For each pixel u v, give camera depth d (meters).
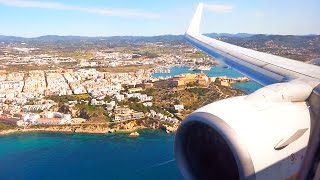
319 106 12.47
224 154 11.67
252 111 11.48
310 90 13.24
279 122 11.44
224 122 10.88
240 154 10.30
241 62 26.78
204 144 12.17
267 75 21.08
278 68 21.72
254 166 10.28
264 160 10.45
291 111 12.11
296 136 11.48
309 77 18.05
